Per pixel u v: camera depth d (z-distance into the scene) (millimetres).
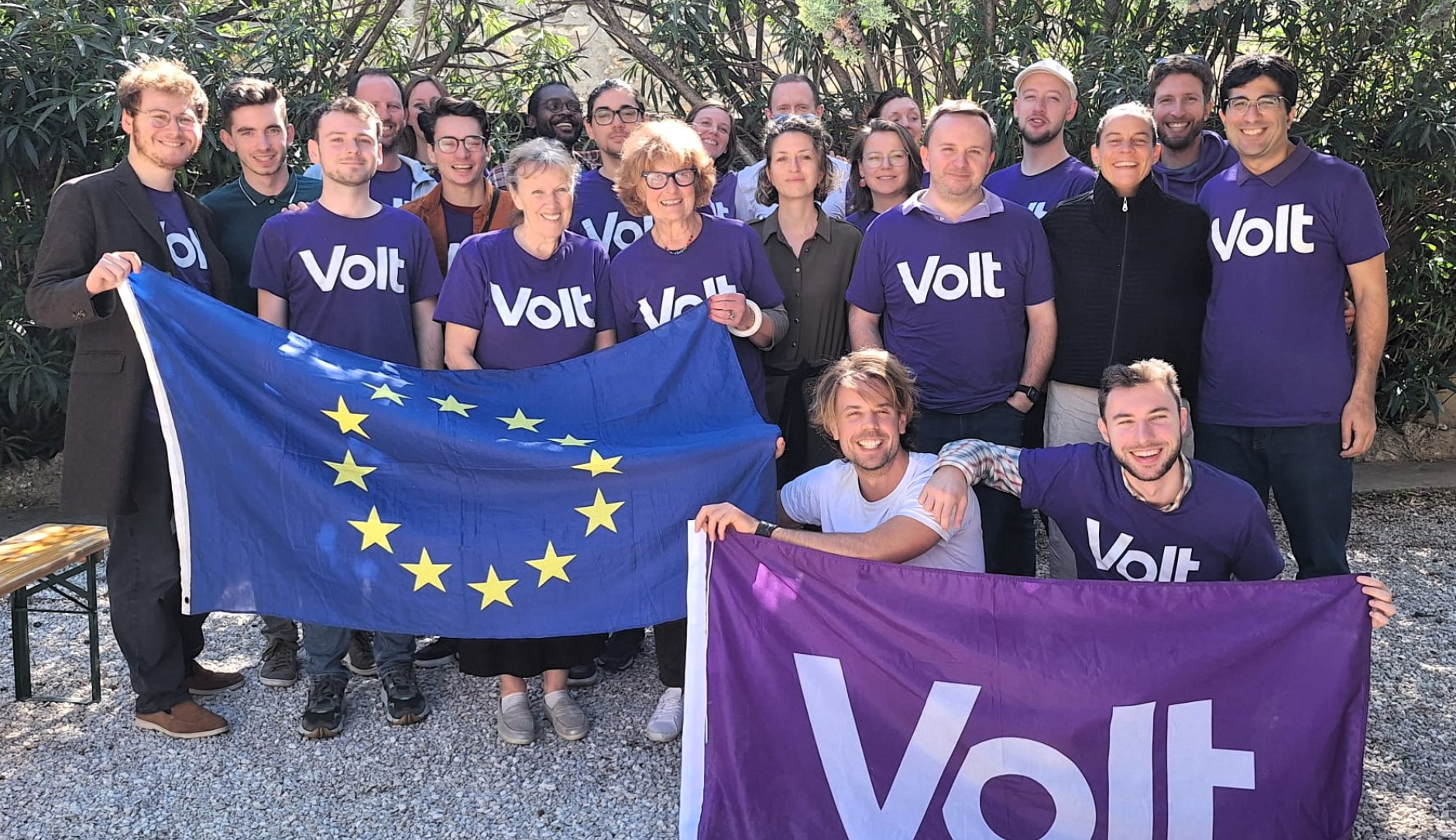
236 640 4793
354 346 3961
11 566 3838
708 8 7461
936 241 4113
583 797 3594
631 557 3570
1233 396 4059
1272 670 2984
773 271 4371
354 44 7676
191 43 6535
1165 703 2986
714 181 4070
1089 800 2990
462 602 3545
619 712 4137
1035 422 4719
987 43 6891
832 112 7578
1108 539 3457
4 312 6430
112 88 6102
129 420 3662
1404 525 6355
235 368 3621
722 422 3809
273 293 3934
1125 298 4113
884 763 3037
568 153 3973
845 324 4469
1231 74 3945
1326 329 3961
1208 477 3348
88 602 4219
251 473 3561
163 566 3822
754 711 3070
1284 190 3941
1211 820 2967
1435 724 4004
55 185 6547
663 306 4020
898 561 3365
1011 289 4121
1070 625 3033
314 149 3973
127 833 3408
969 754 3027
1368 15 6410
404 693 4070
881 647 3072
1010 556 4504
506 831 3428
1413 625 4918
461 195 4645
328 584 3553
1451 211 7191
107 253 3566
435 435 3635
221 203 4301
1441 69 6555
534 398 3836
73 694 4285
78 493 3652
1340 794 2973
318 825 3459
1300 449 3998
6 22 6344
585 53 8812
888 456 3404
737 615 3135
